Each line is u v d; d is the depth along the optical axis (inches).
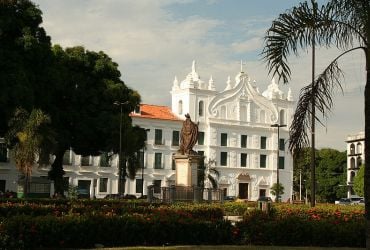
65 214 599.2
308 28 463.5
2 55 1434.5
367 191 406.9
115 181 2655.0
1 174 2340.1
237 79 3053.6
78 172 2581.2
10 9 1493.6
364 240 584.7
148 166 2743.6
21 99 1408.7
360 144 3745.1
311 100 475.2
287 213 706.8
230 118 3006.9
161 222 567.8
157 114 2851.9
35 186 2143.2
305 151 482.6
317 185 3725.4
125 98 1818.4
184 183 1219.9
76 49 1803.6
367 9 432.1
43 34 1609.3
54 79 1555.1
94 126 1727.4
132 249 518.3
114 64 1849.2
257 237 584.4
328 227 588.4
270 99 3154.5
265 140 3117.6
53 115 1664.6
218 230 585.3
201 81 2928.2
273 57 470.0
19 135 1389.0
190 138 1238.3
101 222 544.7
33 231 507.8
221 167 2930.6
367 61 426.6
